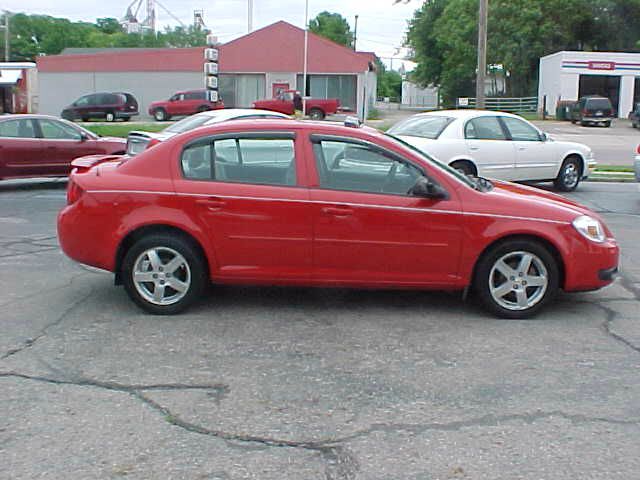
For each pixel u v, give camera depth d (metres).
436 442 4.33
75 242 6.62
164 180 6.57
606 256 6.73
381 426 4.53
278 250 6.56
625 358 5.77
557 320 6.71
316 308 6.95
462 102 50.50
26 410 4.71
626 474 3.99
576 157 15.79
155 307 6.63
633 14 64.06
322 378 5.27
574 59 53.09
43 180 17.22
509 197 6.74
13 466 4.02
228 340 6.04
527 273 6.69
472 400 4.93
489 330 6.39
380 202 6.53
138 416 4.64
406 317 6.72
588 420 4.65
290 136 6.64
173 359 5.61
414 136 14.59
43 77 54.09
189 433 4.42
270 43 52.31
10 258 8.97
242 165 6.63
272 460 4.11
